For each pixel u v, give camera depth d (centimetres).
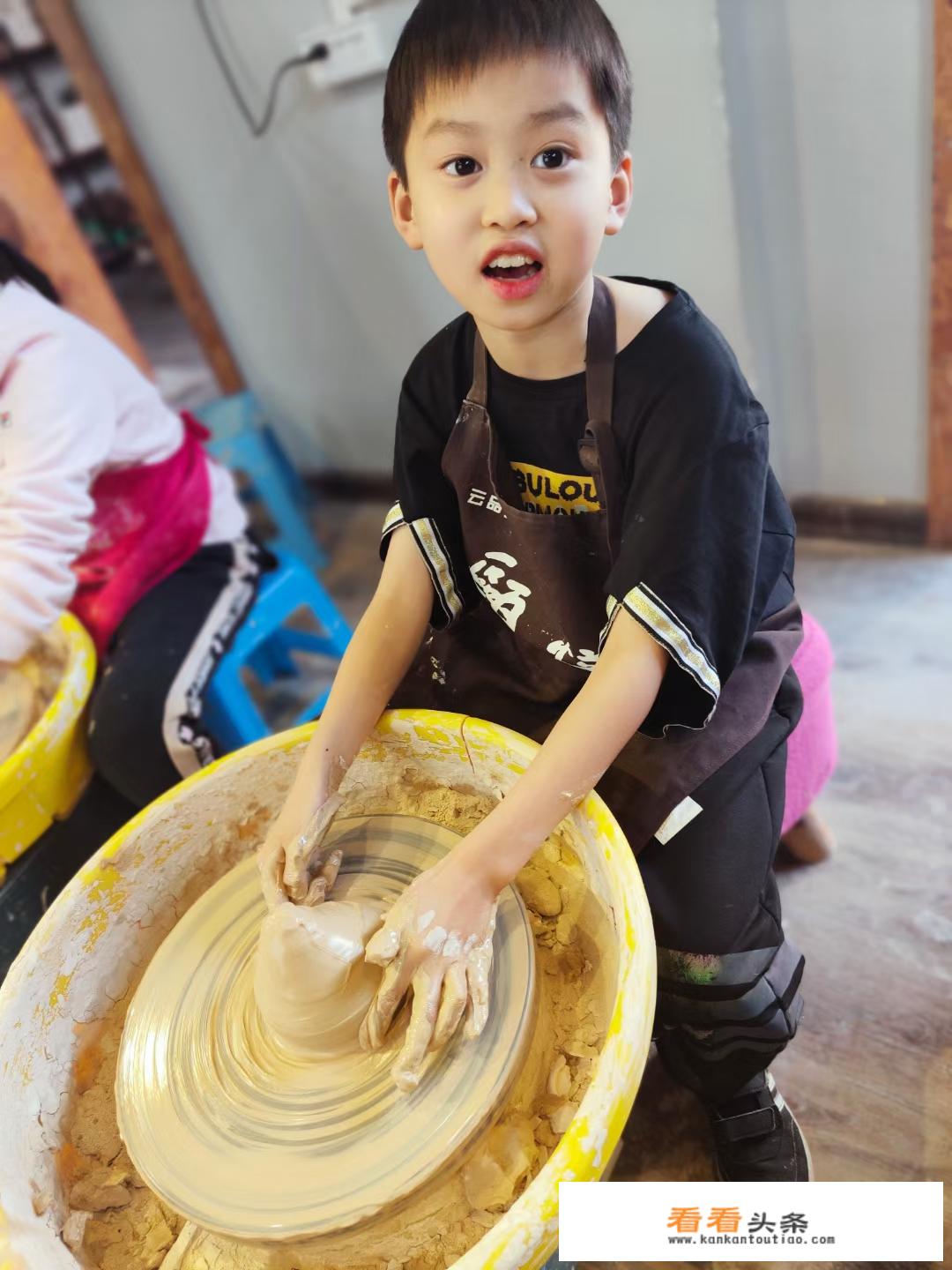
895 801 130
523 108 62
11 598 121
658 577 71
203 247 223
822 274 154
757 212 152
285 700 187
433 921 71
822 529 182
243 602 141
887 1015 107
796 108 141
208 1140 74
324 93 176
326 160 187
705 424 72
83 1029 89
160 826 92
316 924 73
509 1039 72
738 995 82
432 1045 70
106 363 139
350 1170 68
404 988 72
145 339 243
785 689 92
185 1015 83
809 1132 100
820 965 114
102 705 124
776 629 93
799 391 169
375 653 93
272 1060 77
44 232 218
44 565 124
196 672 129
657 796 82
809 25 133
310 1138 71
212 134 199
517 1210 56
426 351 93
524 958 77
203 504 150
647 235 159
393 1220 68
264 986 74
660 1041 95
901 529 173
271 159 195
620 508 81
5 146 207
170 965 87
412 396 94
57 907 86
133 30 192
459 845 75
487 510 89
